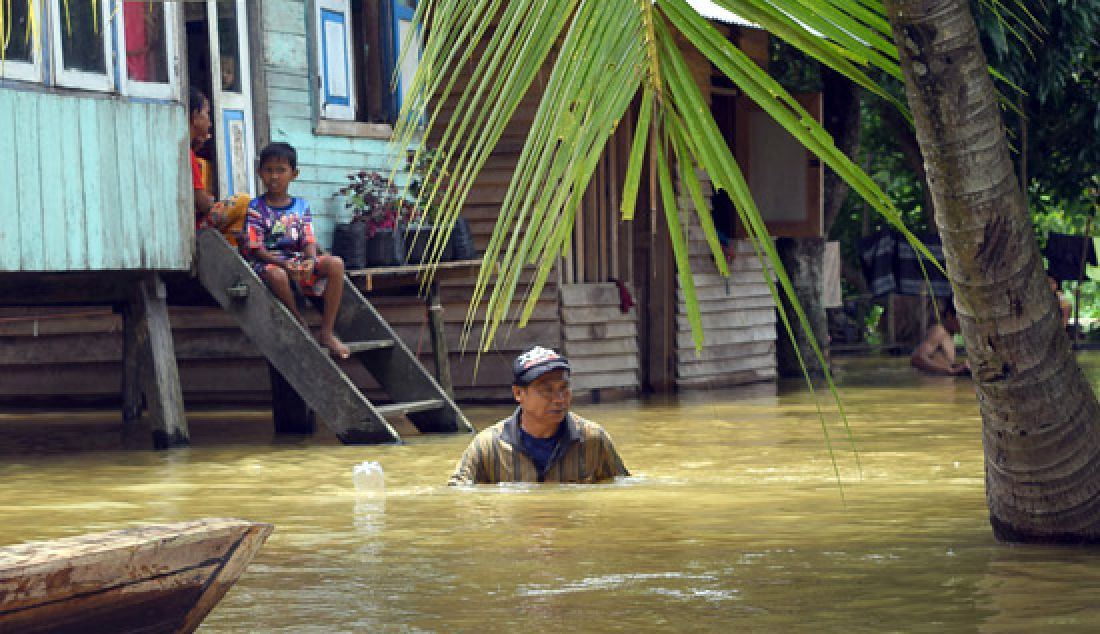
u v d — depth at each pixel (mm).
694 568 5969
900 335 30969
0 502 8844
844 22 3398
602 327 19078
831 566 5969
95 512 8320
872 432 12758
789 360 23250
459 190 3068
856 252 35250
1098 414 6016
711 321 20750
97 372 18500
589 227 19281
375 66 17641
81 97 12656
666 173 3221
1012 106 4836
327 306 13773
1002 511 6324
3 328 18734
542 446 9070
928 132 4777
